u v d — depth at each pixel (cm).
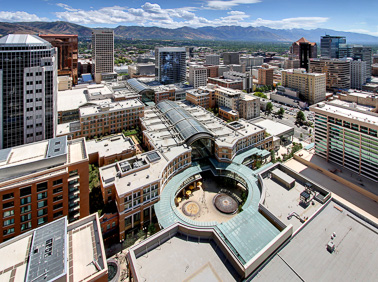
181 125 14800
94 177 12062
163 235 6300
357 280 5544
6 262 5394
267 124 19612
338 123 11769
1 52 12112
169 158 11612
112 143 14262
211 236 6372
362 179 11131
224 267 5650
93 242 6203
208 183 13038
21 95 13038
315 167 12550
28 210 7931
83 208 9350
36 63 13125
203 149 14288
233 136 14188
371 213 9550
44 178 7944
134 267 5269
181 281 5294
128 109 17575
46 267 5053
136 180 10000
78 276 5297
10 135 13275
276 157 16000
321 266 5841
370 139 10475
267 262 5916
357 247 6366
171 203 10138
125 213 9350
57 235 5938
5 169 7812
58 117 18712
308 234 6781
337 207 7819
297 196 8625
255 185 10806
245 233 7056
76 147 10038
